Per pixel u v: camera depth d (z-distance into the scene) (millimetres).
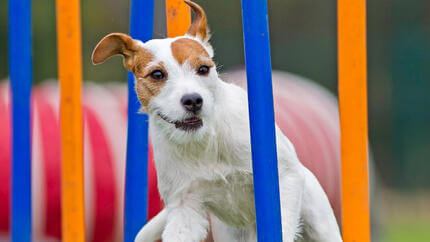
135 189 9391
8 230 14555
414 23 32844
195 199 8531
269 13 35156
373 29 32969
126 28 36031
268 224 7613
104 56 8328
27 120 9977
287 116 16469
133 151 9336
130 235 9438
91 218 14812
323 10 35219
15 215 9977
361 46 7852
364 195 7988
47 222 14656
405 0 32906
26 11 9953
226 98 8312
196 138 7973
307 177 9266
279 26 35156
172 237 8297
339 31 7914
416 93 32344
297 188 8422
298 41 33719
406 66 32469
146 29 9406
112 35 8266
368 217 8039
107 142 15430
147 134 9383
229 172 8430
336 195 16172
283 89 18141
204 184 8477
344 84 7918
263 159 7609
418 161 32219
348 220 8008
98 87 20547
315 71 33406
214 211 8938
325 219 9180
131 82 9266
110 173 15117
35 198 14617
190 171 8367
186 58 7973
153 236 8805
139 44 8289
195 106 7777
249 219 9016
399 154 32469
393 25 32906
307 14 35219
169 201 8570
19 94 9961
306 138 16141
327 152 16406
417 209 29438
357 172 7949
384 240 22312
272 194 7625
